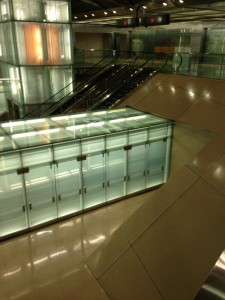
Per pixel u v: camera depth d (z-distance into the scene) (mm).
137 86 15570
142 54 21109
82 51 23406
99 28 32812
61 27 15883
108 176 10688
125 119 12117
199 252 5953
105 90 17484
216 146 8352
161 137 11609
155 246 6680
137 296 6062
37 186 9164
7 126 10969
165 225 6996
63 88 16344
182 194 7500
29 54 15391
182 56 16297
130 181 11391
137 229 7367
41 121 11750
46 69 16172
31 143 8984
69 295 6625
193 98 12141
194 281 5531
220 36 21531
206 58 14992
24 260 7891
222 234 5992
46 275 7301
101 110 13641
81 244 8562
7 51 16828
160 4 20219
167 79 14609
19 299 6598
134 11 23141
